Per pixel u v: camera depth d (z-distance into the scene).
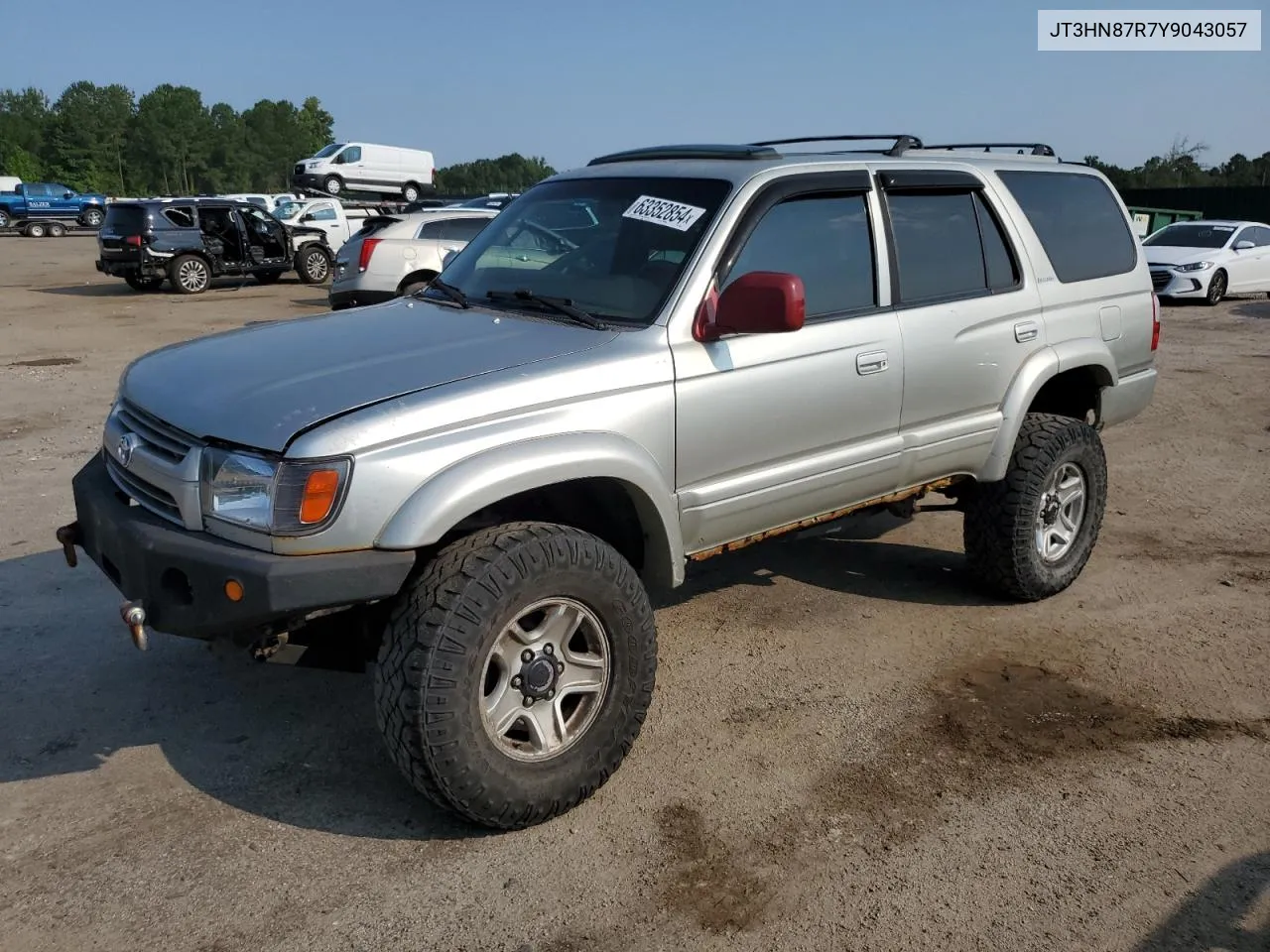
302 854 3.02
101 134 120.06
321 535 2.77
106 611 4.69
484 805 2.99
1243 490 6.97
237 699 3.93
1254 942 2.72
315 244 22.23
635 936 2.71
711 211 3.63
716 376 3.50
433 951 2.64
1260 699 4.04
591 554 3.11
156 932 2.69
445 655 2.85
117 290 20.64
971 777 3.47
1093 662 4.34
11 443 7.77
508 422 3.03
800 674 4.21
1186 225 19.05
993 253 4.57
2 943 2.63
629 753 3.54
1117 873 2.98
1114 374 5.08
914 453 4.25
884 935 2.72
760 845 3.09
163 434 3.09
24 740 3.61
